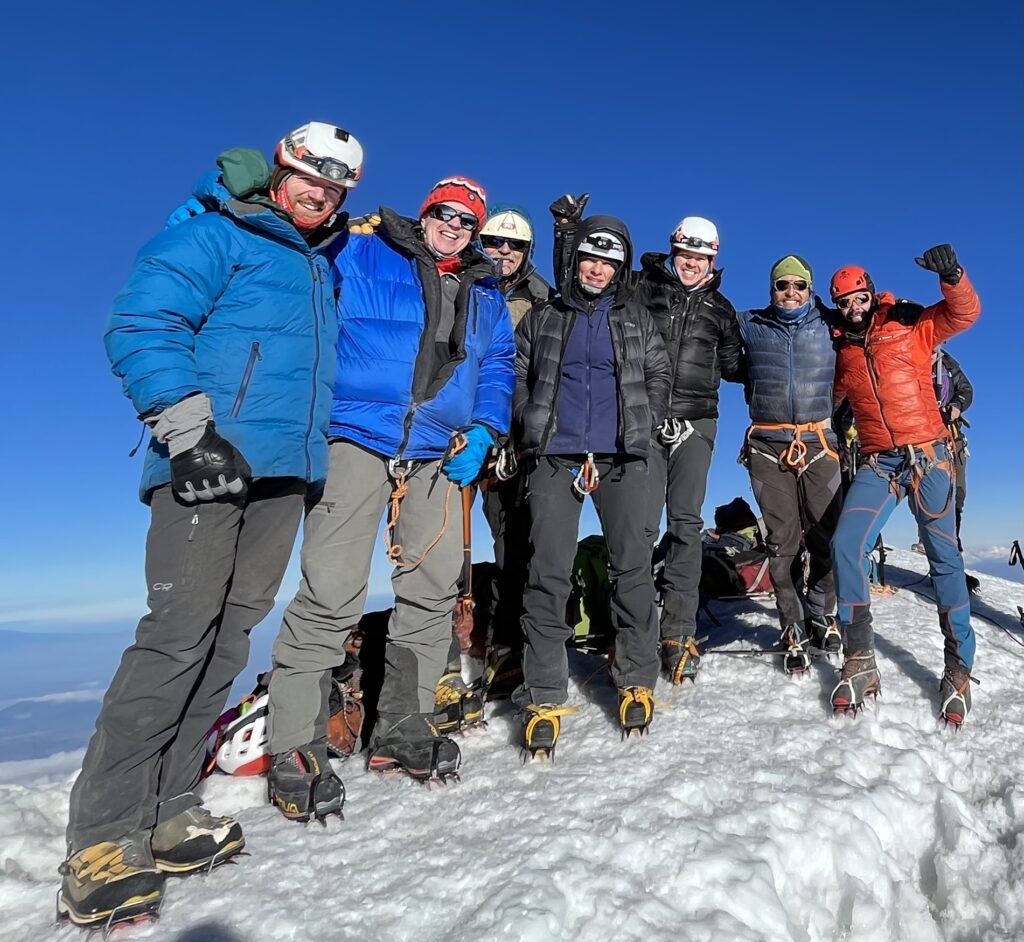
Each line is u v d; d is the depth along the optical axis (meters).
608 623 4.13
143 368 1.89
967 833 2.80
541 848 2.25
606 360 3.20
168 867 2.11
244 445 2.10
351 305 2.68
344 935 1.91
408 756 2.76
